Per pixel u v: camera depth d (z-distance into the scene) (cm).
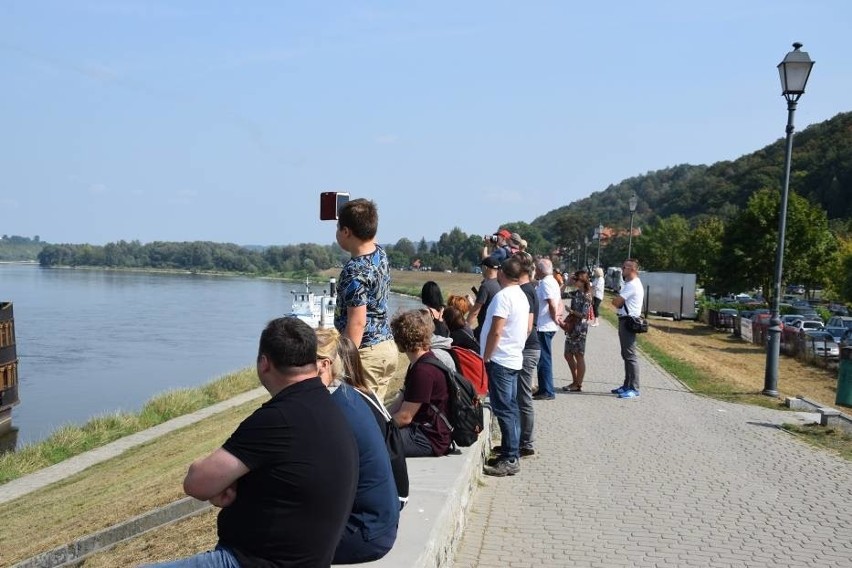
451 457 645
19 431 2428
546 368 1229
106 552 823
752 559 572
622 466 835
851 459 897
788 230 5306
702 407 1231
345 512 320
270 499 306
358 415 411
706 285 7144
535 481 768
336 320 560
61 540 1030
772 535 627
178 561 311
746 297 7406
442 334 843
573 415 1113
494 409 771
